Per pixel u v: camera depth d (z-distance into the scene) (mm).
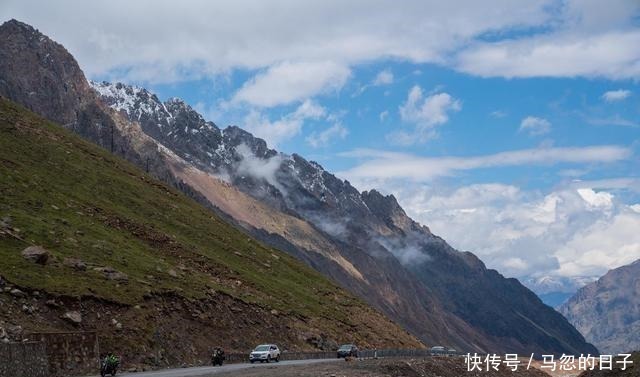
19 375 54906
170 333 86438
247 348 99938
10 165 118812
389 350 123750
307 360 99875
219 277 124250
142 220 133500
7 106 156500
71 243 95188
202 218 160750
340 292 165625
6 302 70438
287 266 163875
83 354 66688
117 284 87875
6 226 88125
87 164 148375
